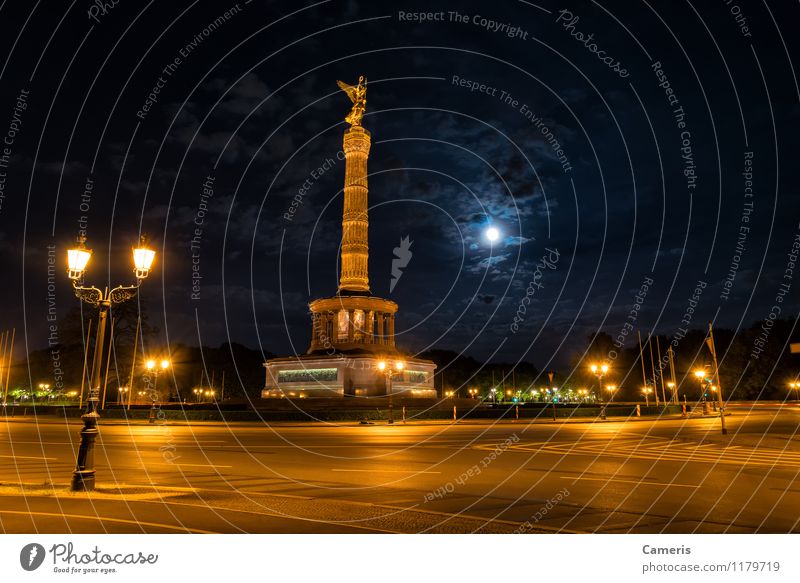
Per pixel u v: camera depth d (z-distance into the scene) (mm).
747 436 33500
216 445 28469
